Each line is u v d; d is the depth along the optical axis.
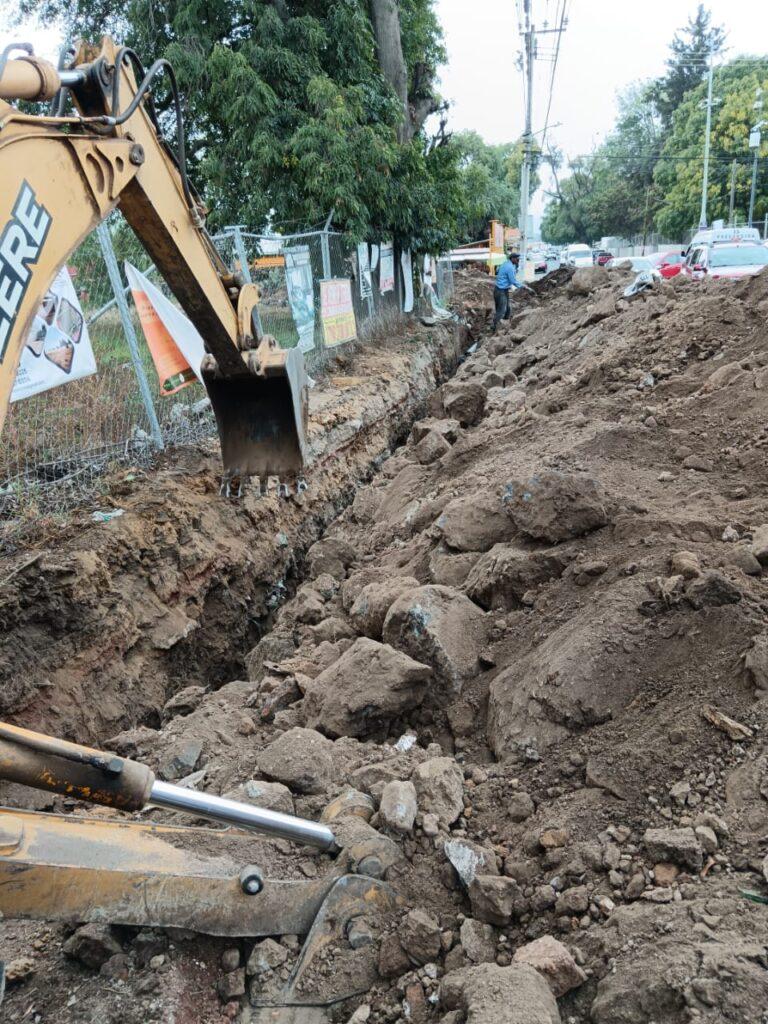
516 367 13.24
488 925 2.78
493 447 7.60
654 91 74.19
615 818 3.00
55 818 2.73
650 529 4.48
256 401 4.01
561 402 8.24
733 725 3.11
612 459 5.84
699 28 73.94
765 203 51.00
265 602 7.07
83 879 2.55
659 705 3.40
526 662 3.95
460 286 27.80
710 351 7.71
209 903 2.71
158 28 14.16
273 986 2.69
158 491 6.45
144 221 3.18
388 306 16.27
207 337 3.66
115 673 5.26
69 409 6.93
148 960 2.74
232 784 3.77
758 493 4.99
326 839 3.01
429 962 2.69
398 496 7.98
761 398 6.01
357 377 12.02
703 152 51.03
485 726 3.93
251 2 12.98
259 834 3.14
